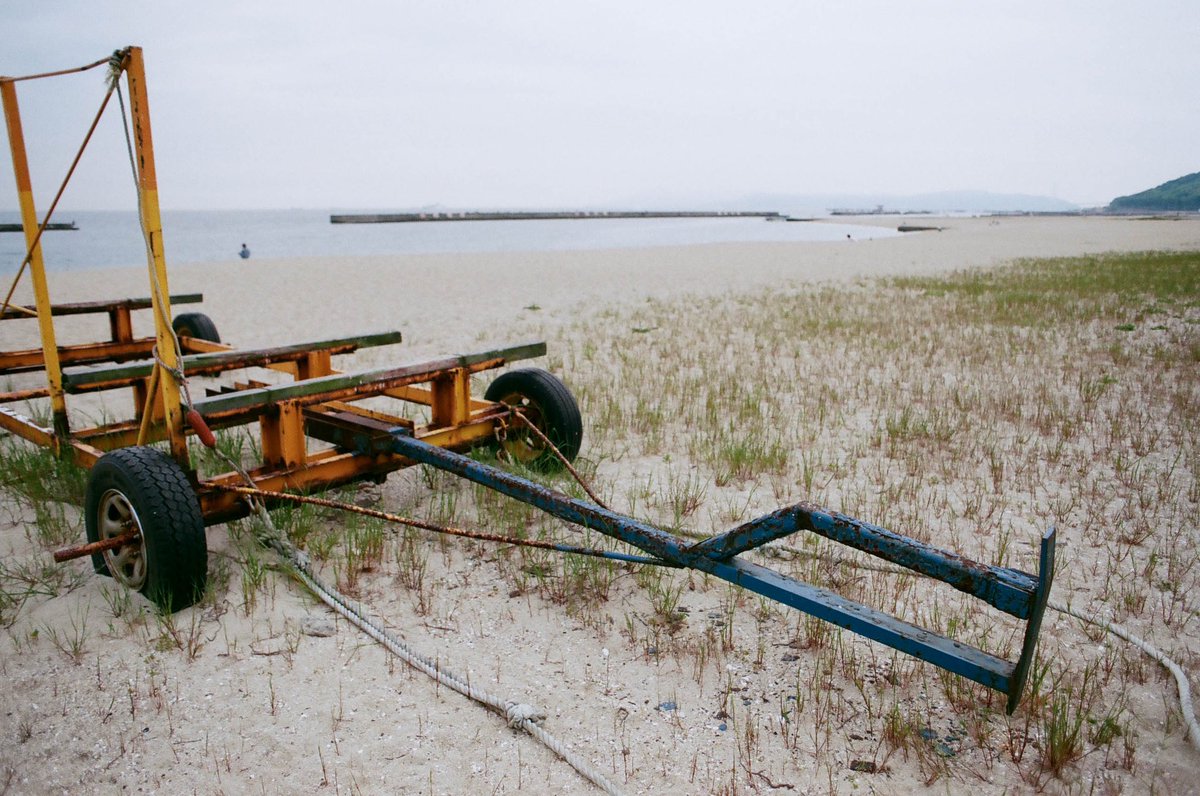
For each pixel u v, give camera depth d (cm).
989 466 611
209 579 414
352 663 355
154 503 374
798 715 320
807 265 2853
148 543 379
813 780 286
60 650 362
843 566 439
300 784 284
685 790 281
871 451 653
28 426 559
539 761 296
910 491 552
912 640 280
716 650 363
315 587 410
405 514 511
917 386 853
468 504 533
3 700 329
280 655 359
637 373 954
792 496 552
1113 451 641
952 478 586
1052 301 1539
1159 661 352
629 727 314
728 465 609
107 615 393
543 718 316
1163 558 454
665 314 1512
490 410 569
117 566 411
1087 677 325
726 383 891
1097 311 1394
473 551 460
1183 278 1969
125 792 281
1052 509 525
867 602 403
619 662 356
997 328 1249
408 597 409
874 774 289
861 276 2344
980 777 287
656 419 726
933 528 496
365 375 475
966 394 831
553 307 1648
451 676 340
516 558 451
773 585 313
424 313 1545
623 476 597
